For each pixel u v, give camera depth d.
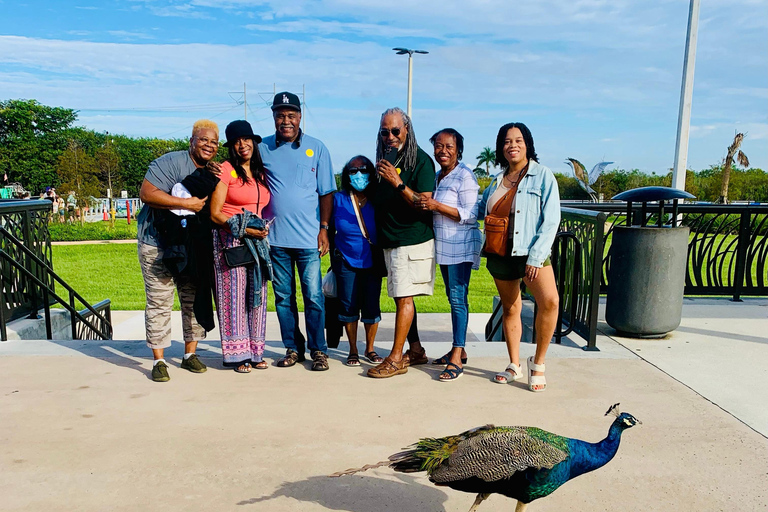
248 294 4.63
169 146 59.38
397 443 3.47
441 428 3.66
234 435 3.56
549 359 5.07
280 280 4.74
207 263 4.55
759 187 35.19
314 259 4.65
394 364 4.62
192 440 3.49
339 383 4.47
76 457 3.27
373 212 4.64
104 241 24.28
